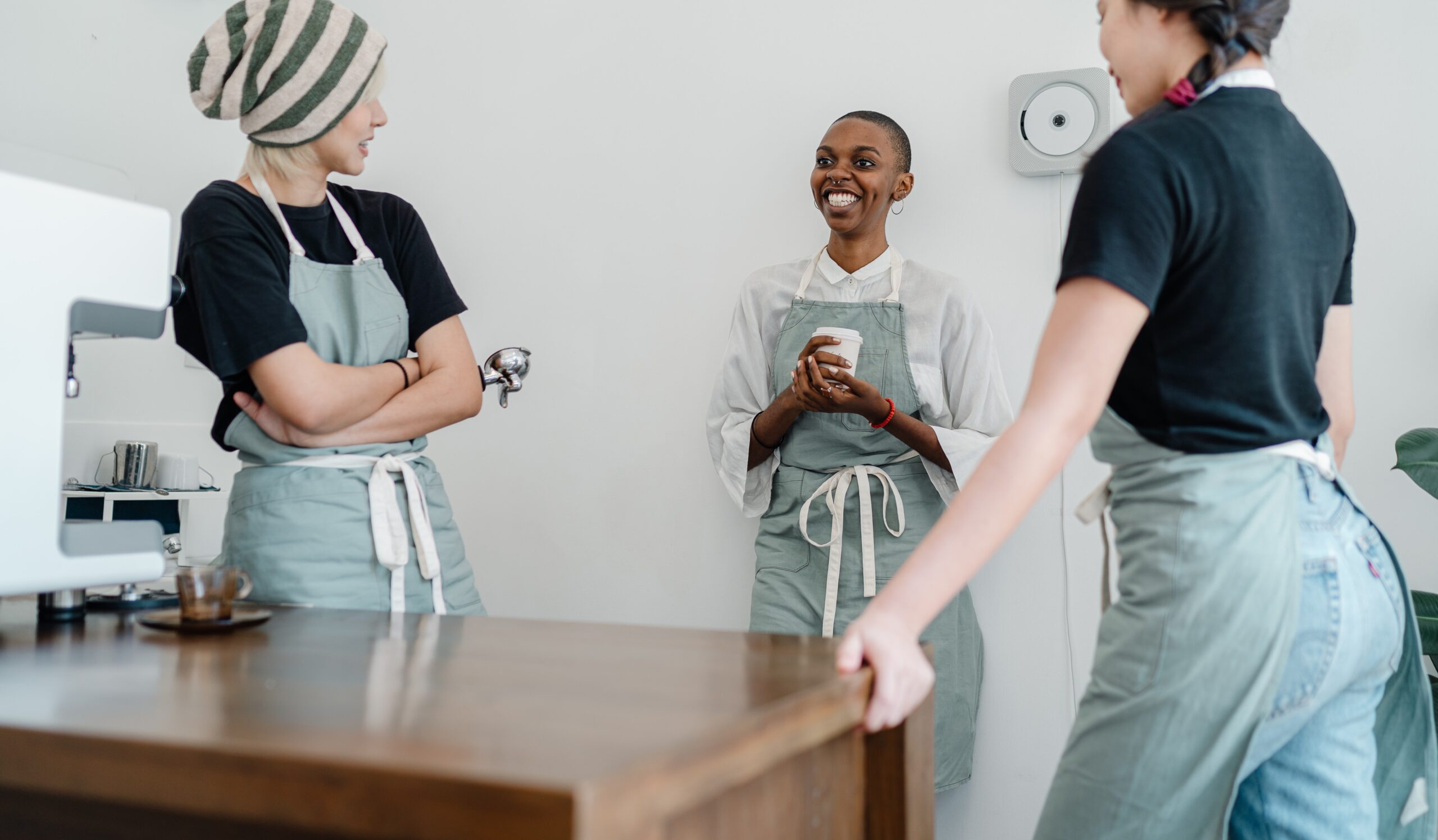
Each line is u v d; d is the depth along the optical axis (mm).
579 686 816
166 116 2809
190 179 2865
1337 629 979
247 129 1648
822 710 790
